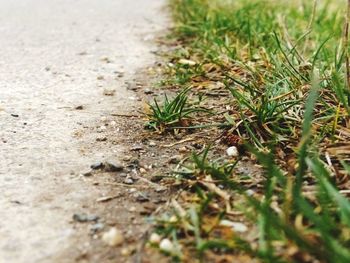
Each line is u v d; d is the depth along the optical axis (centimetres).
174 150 59
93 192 49
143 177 53
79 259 40
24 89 77
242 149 58
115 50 99
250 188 49
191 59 91
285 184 45
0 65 88
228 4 129
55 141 60
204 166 51
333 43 94
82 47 100
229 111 65
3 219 45
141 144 60
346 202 41
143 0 158
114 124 65
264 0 124
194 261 40
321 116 62
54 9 141
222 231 43
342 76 69
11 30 113
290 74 70
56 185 51
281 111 60
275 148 56
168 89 78
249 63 82
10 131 62
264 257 38
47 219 45
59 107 70
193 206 45
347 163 53
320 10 125
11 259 40
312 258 39
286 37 86
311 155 53
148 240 42
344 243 39
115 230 43
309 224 43
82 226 44
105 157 57
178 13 127
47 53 96
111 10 140
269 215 40
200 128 63
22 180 51
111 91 77
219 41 92
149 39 108
